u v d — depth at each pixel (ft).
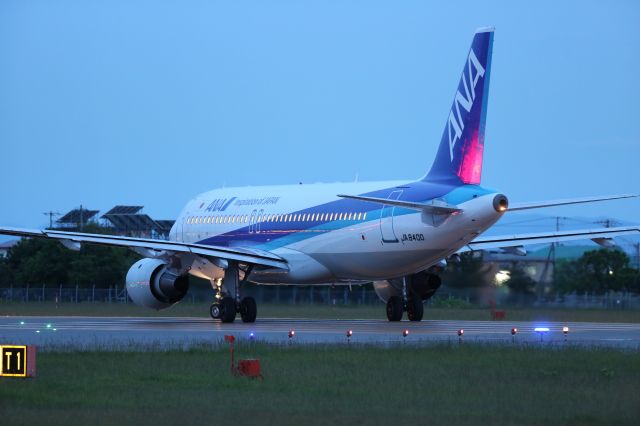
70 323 456.04
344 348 291.79
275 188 492.95
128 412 189.16
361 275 444.14
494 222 398.01
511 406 197.57
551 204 385.09
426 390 216.33
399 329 399.24
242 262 452.35
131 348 296.10
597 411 191.62
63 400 202.18
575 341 320.70
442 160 415.03
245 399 204.95
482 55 402.52
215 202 517.96
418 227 410.52
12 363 231.71
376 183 439.63
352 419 182.91
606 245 471.62
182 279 457.27
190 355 274.36
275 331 383.86
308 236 457.27
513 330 349.00
